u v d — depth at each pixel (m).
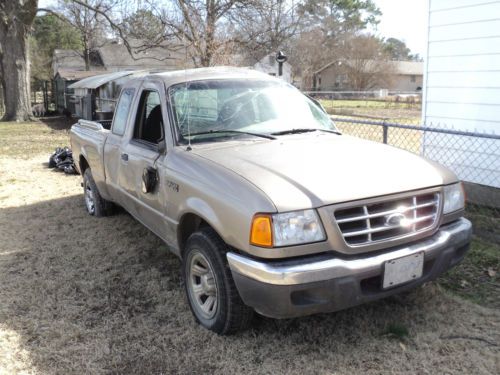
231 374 3.23
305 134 4.39
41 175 9.88
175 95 4.39
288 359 3.36
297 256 3.07
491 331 3.62
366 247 3.15
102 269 4.98
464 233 3.64
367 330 3.66
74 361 3.41
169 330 3.77
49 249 5.60
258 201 3.09
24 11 23.25
